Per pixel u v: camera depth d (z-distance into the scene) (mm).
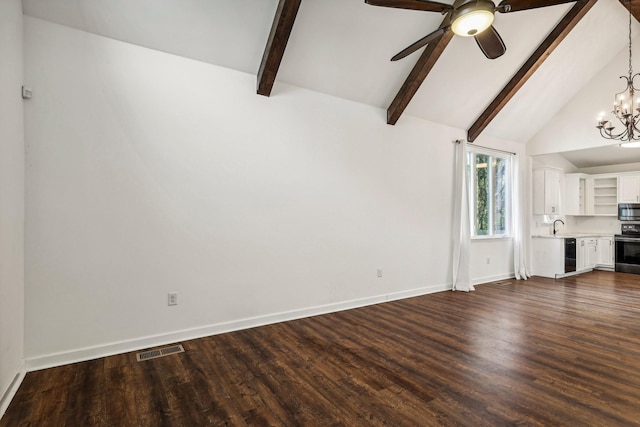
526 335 3217
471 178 5656
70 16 2645
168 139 3080
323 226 4000
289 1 2859
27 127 2498
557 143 6082
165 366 2578
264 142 3592
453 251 5297
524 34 4285
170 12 2871
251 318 3504
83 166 2717
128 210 2896
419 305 4332
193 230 3195
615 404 2043
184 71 3166
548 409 1996
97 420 1902
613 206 7211
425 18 3594
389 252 4590
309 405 2053
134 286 2918
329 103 4059
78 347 2686
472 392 2189
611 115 5441
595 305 4297
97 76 2783
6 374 2113
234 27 3139
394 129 4648
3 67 2107
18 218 2363
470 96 4934
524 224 6410
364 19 3436
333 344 3018
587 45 4930
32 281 2510
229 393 2188
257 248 3543
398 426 1847
